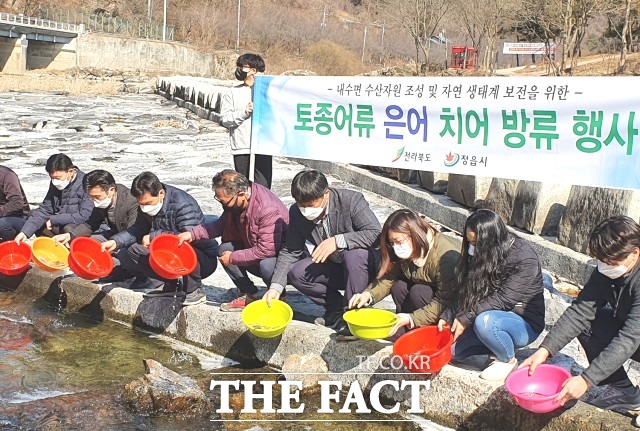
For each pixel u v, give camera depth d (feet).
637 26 145.89
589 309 13.29
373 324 15.44
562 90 17.60
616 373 13.56
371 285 15.98
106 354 17.62
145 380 15.07
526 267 14.32
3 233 22.82
